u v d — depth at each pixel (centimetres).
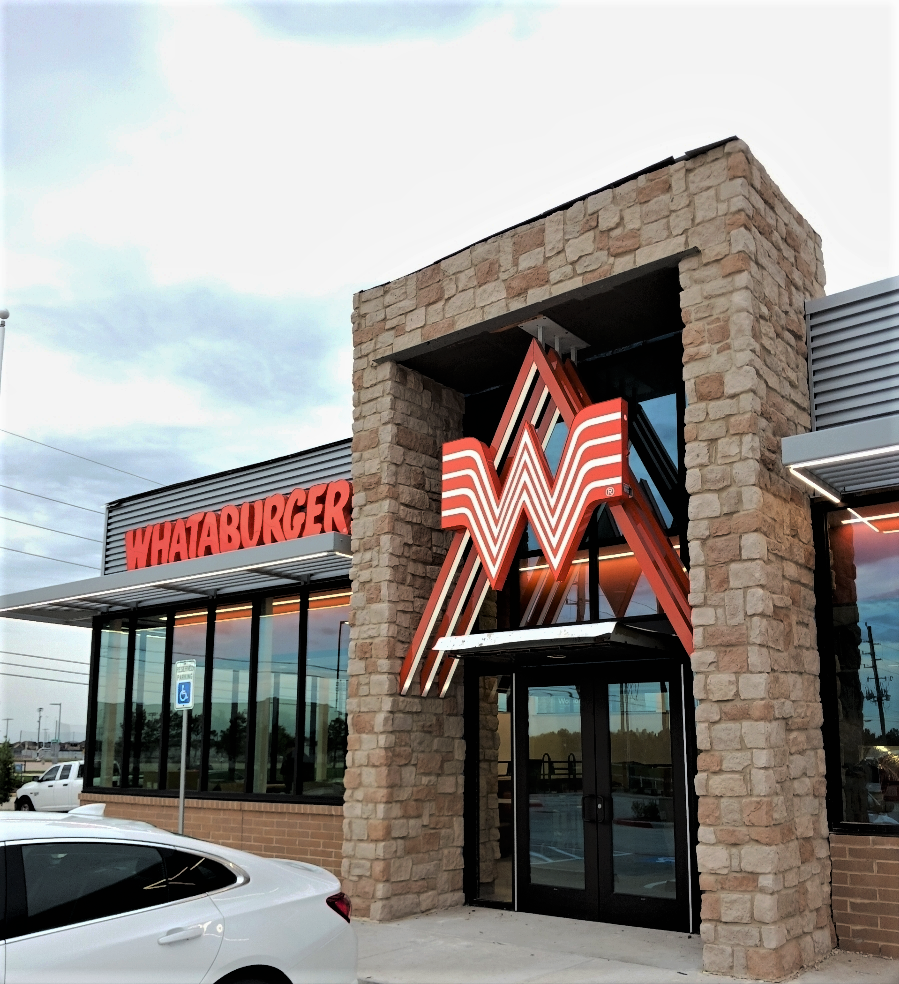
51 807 2438
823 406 905
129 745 1552
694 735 931
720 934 752
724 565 805
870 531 897
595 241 940
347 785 1057
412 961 818
